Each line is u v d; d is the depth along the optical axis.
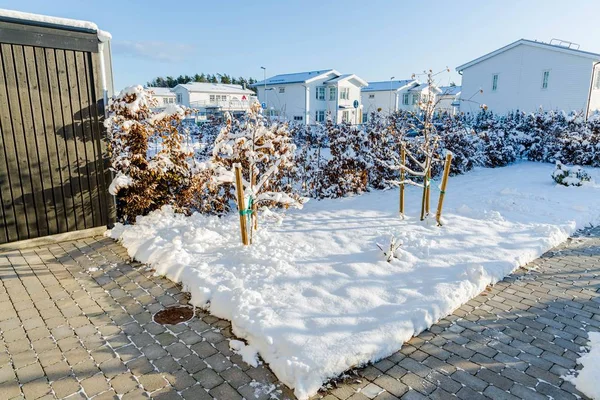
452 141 11.16
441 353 3.08
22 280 4.36
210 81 73.81
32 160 5.28
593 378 2.65
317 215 6.80
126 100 5.89
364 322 3.29
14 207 5.21
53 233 5.59
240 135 5.38
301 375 2.67
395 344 3.10
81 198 5.77
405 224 6.18
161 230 5.57
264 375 2.80
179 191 6.54
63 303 3.85
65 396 2.58
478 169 12.45
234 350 3.10
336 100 34.94
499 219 6.39
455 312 3.71
